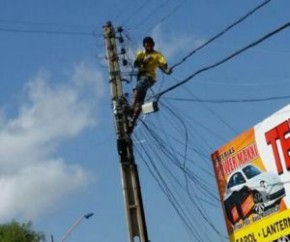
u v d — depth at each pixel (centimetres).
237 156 1962
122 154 1877
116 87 1947
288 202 1792
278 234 1814
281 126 1823
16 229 4919
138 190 1845
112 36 1988
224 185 2000
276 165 1834
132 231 1811
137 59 1944
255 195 1891
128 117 1920
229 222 1973
